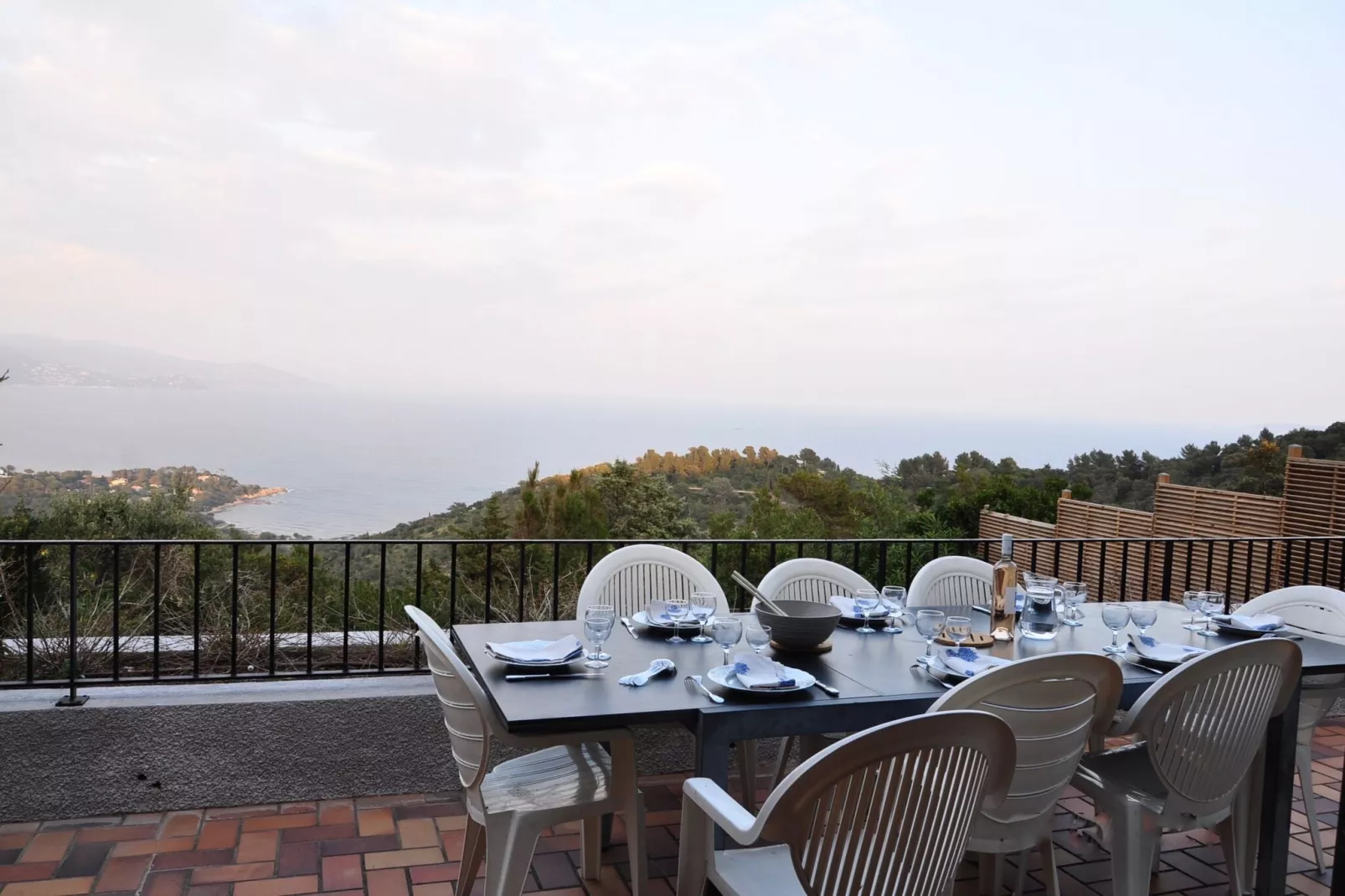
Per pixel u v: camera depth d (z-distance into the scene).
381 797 3.16
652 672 2.26
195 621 3.17
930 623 2.50
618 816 3.12
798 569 3.54
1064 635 2.91
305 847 2.77
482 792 2.22
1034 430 16.00
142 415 18.75
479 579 5.18
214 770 3.03
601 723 1.95
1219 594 3.02
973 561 3.71
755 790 3.13
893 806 1.58
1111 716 2.19
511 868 2.12
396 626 4.36
